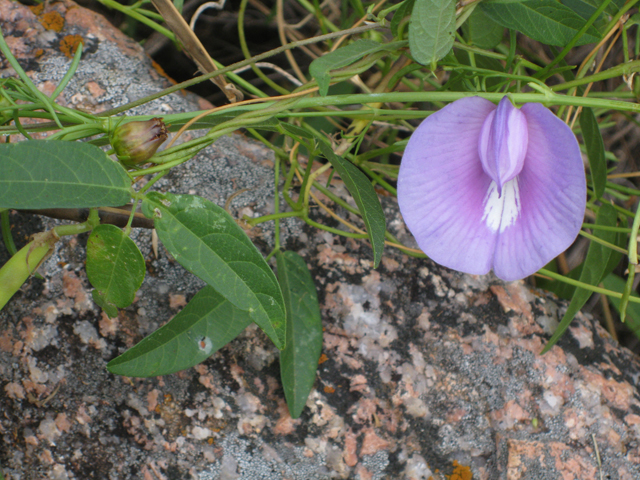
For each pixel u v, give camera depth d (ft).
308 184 1.30
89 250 1.11
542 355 1.35
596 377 1.36
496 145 1.11
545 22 1.24
